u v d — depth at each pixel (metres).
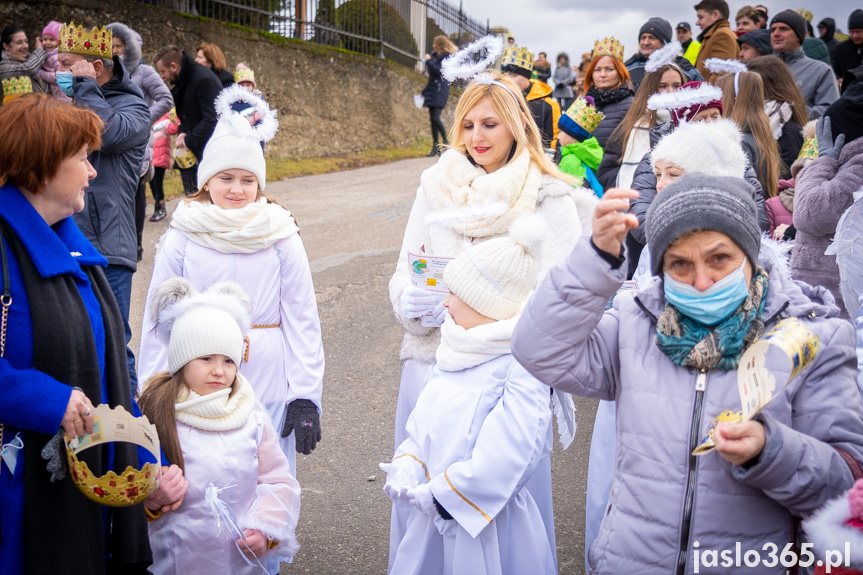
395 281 3.27
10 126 2.08
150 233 8.65
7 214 2.07
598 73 6.26
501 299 2.46
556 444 4.56
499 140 3.08
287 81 14.25
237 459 2.53
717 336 1.82
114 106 4.39
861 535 1.68
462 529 2.36
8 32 8.32
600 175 5.45
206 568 2.46
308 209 10.44
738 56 7.83
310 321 3.26
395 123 17.38
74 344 2.11
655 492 1.87
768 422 1.71
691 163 2.87
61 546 2.06
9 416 1.99
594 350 2.04
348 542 3.48
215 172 3.15
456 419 2.45
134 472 2.03
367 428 4.62
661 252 1.85
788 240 4.00
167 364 2.85
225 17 13.50
